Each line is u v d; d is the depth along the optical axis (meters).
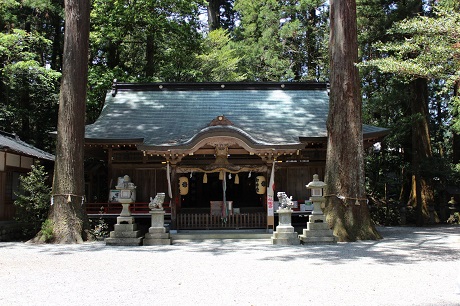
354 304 5.09
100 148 16.44
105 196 21.64
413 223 21.16
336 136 12.97
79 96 12.96
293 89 20.44
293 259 8.70
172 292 5.75
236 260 8.66
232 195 17.98
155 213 12.05
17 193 14.36
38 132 24.11
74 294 5.66
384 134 15.52
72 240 12.16
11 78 20.38
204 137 13.30
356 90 13.09
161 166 16.47
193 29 25.64
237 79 27.95
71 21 13.07
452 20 9.40
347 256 9.04
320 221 11.82
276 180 16.89
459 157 25.23
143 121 17.20
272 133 15.84
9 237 14.07
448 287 5.98
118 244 11.52
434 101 28.69
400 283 6.25
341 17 13.12
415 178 22.14
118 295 5.58
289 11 27.69
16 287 6.11
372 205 21.62
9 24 22.58
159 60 27.47
